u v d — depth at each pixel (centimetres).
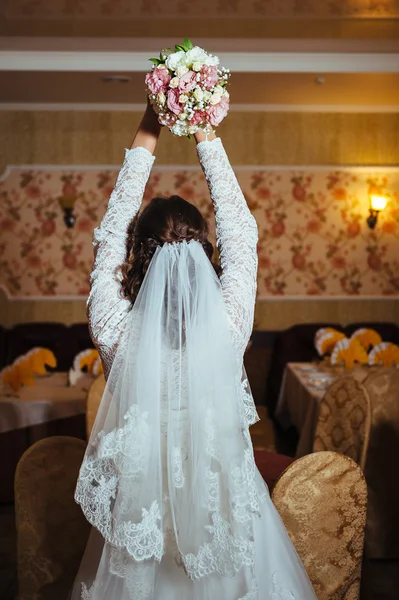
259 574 161
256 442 515
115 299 151
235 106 687
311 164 698
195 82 147
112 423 150
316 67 541
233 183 157
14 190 689
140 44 529
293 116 694
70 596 177
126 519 146
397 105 689
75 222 694
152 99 156
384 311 710
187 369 148
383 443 361
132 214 157
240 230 154
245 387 157
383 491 361
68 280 698
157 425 147
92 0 446
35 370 441
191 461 148
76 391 438
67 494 202
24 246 695
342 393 325
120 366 148
